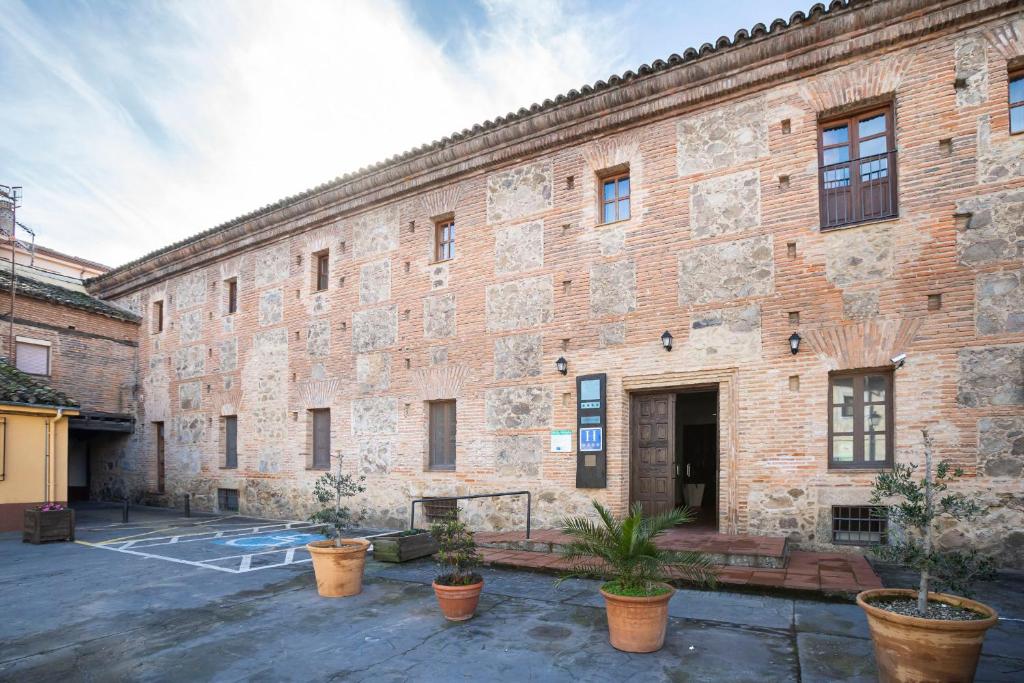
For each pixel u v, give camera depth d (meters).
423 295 12.77
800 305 8.78
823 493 8.39
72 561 9.71
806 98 9.01
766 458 8.81
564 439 10.53
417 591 7.40
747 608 6.19
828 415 8.55
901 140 8.33
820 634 5.41
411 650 5.34
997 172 7.73
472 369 11.81
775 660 4.86
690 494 13.38
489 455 11.38
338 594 7.18
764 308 9.03
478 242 12.08
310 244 15.04
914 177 8.20
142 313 19.77
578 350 10.58
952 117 8.03
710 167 9.66
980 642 3.80
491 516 11.19
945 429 7.72
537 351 11.03
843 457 8.51
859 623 5.68
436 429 12.50
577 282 10.73
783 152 9.12
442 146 12.31
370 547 10.40
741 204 9.36
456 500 11.71
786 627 5.61
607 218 10.84
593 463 10.09
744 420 9.01
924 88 8.23
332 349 14.24
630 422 10.28
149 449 18.80
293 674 4.86
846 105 8.75
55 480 14.09
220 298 17.08
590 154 10.84
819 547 8.33
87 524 14.34
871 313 8.30
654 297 9.95
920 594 4.17
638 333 10.02
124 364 19.55
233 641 5.68
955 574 4.20
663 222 9.98
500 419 11.32
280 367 15.30
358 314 13.84
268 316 15.74
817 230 8.77
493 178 12.02
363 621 6.22
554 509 10.50
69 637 5.87
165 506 17.88
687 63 9.55
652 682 4.53
